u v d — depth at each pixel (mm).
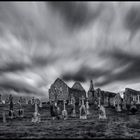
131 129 15453
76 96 63031
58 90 62000
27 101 59656
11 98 27094
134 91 54312
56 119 24422
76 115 30562
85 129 15320
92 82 64812
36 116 21719
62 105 45094
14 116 26469
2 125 18234
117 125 18062
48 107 41000
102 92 62719
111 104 50500
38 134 12758
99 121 21859
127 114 31125
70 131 14211
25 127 16594
